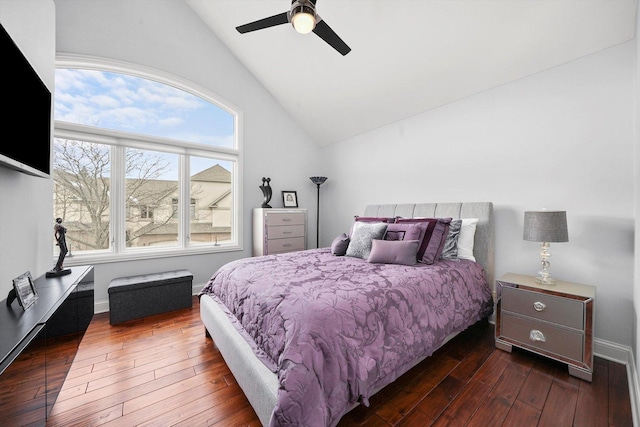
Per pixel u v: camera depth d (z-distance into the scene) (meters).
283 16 1.84
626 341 1.87
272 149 4.13
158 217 3.25
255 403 1.22
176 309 2.86
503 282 2.03
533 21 1.99
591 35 1.94
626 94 1.89
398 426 1.29
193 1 3.21
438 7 2.14
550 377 1.68
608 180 1.96
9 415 0.85
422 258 2.20
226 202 3.76
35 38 1.78
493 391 1.55
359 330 1.25
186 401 1.48
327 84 3.43
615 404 1.43
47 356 1.14
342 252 2.59
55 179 2.65
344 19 2.53
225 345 1.61
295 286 1.52
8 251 1.47
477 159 2.72
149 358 1.91
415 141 3.32
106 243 2.91
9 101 1.27
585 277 2.05
